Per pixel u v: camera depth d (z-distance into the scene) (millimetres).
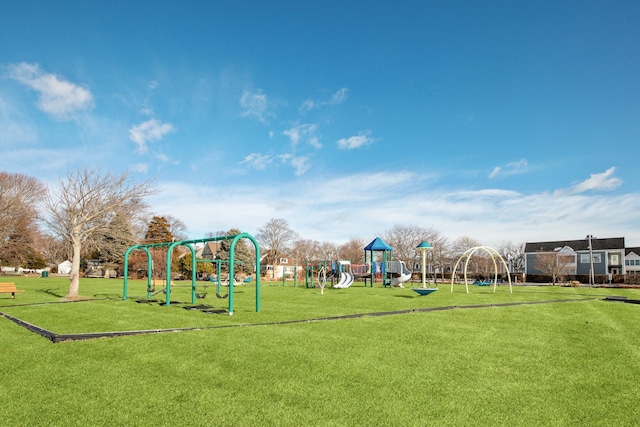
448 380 5367
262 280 44031
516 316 11781
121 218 20953
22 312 12828
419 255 57500
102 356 6695
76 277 18516
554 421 4090
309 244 79250
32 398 4754
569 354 6844
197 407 4453
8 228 42906
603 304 15828
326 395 4801
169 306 14609
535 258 63188
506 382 5301
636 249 65625
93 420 4133
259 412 4309
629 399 4707
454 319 10984
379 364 6121
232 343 7621
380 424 4000
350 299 17375
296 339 7992
